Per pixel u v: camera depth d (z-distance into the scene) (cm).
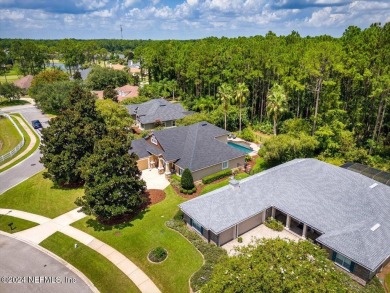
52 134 3631
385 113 4869
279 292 1507
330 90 4547
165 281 2289
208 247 2625
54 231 2938
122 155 3131
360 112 4931
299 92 5591
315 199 2877
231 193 2997
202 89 8000
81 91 4391
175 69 8706
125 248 2675
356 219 2588
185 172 3625
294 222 3038
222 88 5972
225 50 7656
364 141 5059
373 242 2325
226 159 4150
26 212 3297
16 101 9262
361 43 4800
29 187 3859
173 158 4059
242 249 1884
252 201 2948
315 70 4512
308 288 1520
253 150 5141
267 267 1628
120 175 3052
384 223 2530
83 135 3662
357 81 4712
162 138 4297
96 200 2898
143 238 2802
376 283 2242
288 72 5556
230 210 2812
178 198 3541
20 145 5378
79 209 3331
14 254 2614
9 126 6725
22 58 12169
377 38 4609
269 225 2973
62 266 2470
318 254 1833
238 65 6469
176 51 9381
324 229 2547
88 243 2750
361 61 4466
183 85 9012
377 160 4381
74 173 3669
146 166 4403
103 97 7638
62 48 13925
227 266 1748
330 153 4406
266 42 6644
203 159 4022
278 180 3209
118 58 19888
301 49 5772
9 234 2898
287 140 4150
